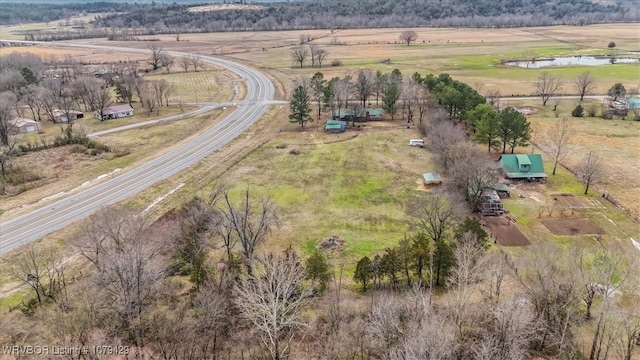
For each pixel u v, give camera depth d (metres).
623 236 72.88
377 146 113.56
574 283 49.56
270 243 72.81
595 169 89.12
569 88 165.00
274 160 107.12
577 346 47.44
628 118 132.38
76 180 98.12
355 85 145.25
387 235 75.19
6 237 75.00
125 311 49.16
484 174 82.31
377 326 46.41
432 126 111.00
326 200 87.44
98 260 57.62
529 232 74.69
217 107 156.88
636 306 50.53
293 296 53.72
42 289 58.75
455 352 42.81
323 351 47.56
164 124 139.38
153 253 60.25
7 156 107.00
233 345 49.25
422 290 52.62
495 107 132.25
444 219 68.19
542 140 115.75
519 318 44.16
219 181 95.88
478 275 54.75
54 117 147.62
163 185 94.25
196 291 55.81
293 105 129.25
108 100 155.75
